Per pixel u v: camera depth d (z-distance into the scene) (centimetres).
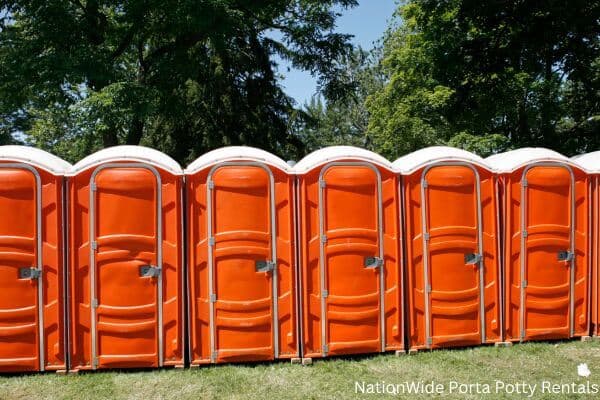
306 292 594
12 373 554
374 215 611
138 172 564
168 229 571
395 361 596
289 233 594
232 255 579
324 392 512
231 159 583
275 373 560
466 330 636
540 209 654
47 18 1289
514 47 1500
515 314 653
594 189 673
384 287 614
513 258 649
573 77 1538
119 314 559
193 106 1738
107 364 559
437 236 627
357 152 618
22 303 547
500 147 1500
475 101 1614
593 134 1574
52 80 1216
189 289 575
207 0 1259
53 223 554
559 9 1370
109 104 1130
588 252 672
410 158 666
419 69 1717
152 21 1441
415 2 1675
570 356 613
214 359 577
